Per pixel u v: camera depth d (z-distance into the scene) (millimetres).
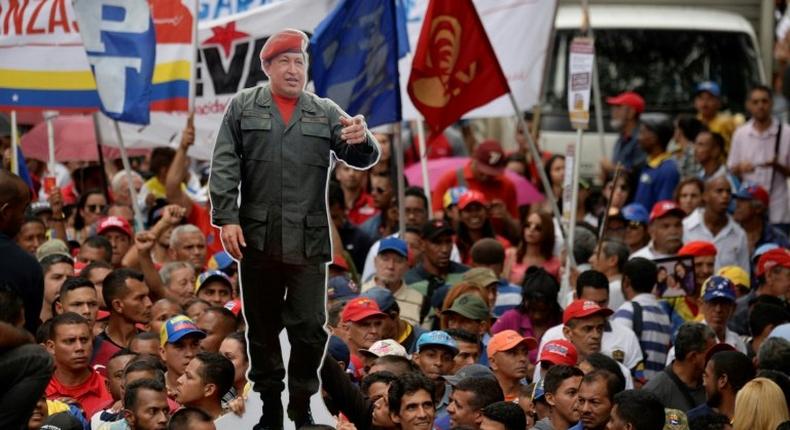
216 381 11109
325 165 9352
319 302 9422
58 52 15859
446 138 23188
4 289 9383
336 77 14477
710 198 17547
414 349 13812
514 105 15219
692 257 15672
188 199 17047
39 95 15867
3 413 8602
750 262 18250
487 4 17281
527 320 14297
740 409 11172
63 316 12297
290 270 9352
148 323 13656
